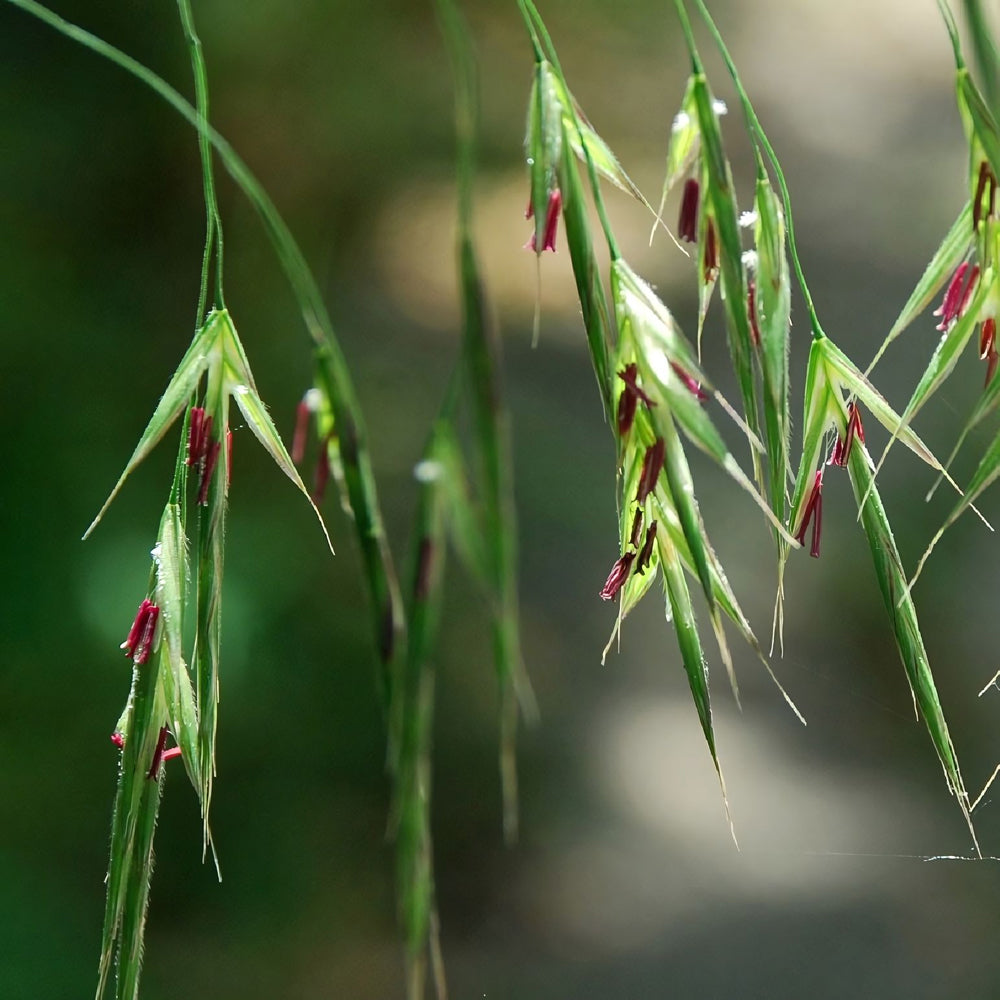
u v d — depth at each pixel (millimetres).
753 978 657
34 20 826
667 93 1617
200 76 281
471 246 268
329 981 657
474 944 695
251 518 781
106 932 291
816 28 2488
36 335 758
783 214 289
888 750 850
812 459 292
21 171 805
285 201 1048
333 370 276
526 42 1348
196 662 290
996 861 735
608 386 285
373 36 1079
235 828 715
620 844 770
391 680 271
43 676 674
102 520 709
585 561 1055
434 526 269
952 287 287
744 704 909
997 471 286
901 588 291
